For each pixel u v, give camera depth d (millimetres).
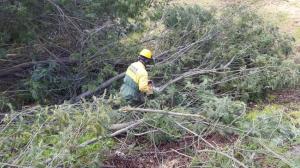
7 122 5652
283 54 8172
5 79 7777
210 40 7848
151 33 8797
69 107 5477
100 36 7723
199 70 7312
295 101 7285
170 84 6973
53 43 7820
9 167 4602
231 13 8086
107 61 7633
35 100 7312
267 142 5332
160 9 8031
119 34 8000
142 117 6090
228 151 5055
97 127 4965
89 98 7152
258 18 8297
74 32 7758
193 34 8000
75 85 7352
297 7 12039
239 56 7566
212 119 5949
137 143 5906
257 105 7195
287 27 10672
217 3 11773
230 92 7227
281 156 4828
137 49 7836
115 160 5477
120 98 6027
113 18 7793
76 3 7574
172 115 5695
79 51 7699
